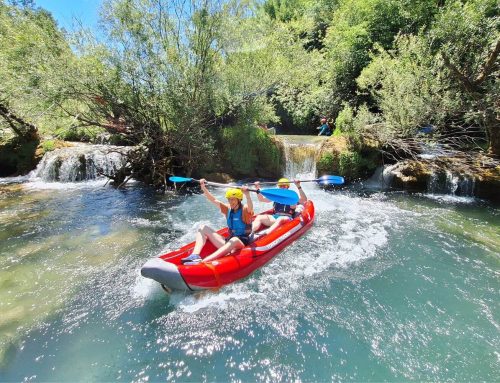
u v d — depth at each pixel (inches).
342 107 552.1
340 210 281.1
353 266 184.9
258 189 186.9
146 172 388.5
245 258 167.0
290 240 202.7
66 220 259.8
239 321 140.7
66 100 347.3
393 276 175.2
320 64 564.1
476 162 335.0
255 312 146.0
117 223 254.2
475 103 328.5
